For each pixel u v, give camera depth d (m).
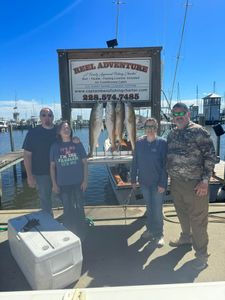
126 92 4.16
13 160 12.66
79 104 4.19
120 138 4.06
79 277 2.59
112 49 4.05
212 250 3.10
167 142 3.09
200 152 2.83
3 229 3.73
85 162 3.45
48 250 2.36
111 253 3.14
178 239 3.36
